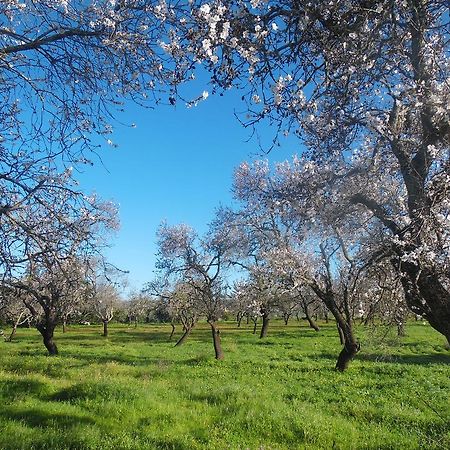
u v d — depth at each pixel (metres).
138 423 10.34
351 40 4.57
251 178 22.19
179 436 9.52
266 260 21.39
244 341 40.88
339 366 20.06
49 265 7.26
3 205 6.82
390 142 6.73
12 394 12.59
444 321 5.97
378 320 9.06
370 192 7.93
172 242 30.69
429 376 18.27
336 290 20.59
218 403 12.43
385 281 8.44
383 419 11.38
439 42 5.80
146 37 5.97
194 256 29.97
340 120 6.47
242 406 11.74
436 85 6.17
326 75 4.80
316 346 34.66
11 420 10.11
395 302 7.99
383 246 7.25
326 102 5.94
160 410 11.23
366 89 6.12
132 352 30.44
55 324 27.64
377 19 4.64
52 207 7.37
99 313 53.06
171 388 14.52
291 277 19.84
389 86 6.22
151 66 6.23
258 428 10.18
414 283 6.14
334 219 8.02
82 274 8.13
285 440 9.63
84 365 21.05
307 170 7.98
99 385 13.25
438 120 6.30
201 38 4.23
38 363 21.05
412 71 6.46
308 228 8.60
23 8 6.41
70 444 8.64
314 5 4.18
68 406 11.45
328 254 17.88
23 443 8.42
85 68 6.76
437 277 6.15
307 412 11.55
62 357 25.42
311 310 54.88
